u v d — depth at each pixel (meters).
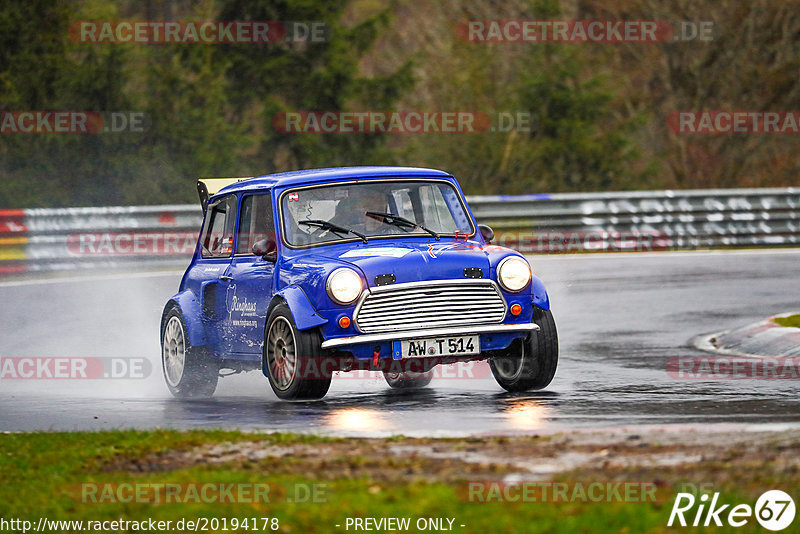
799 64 143.75
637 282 68.50
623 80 131.88
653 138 143.62
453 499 20.33
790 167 142.12
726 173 142.75
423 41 137.62
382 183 37.53
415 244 35.78
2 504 21.98
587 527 18.47
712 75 145.38
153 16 128.12
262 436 26.78
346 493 21.00
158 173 107.62
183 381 39.62
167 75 110.81
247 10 118.69
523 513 19.36
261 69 118.00
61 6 107.38
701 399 33.81
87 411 35.41
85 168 106.25
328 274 33.53
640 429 26.39
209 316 39.59
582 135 124.38
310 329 33.66
